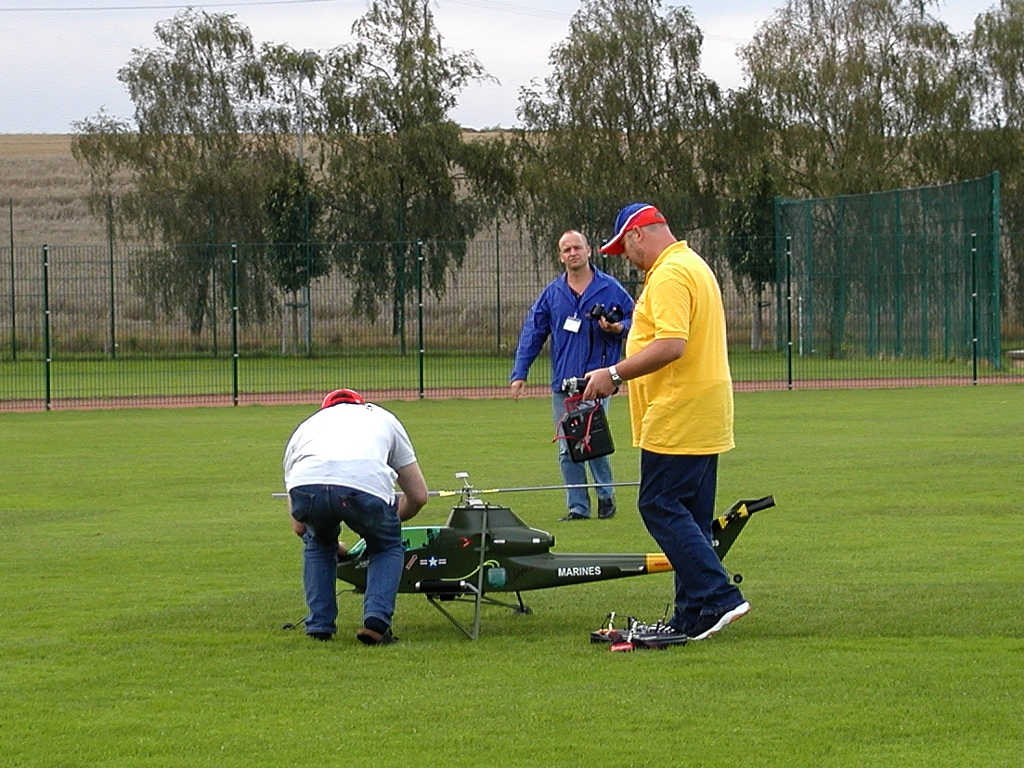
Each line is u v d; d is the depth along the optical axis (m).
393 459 9.88
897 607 10.40
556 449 22.14
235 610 10.67
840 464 19.56
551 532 14.24
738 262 49.38
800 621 10.01
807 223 47.97
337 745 7.27
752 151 62.62
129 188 73.44
